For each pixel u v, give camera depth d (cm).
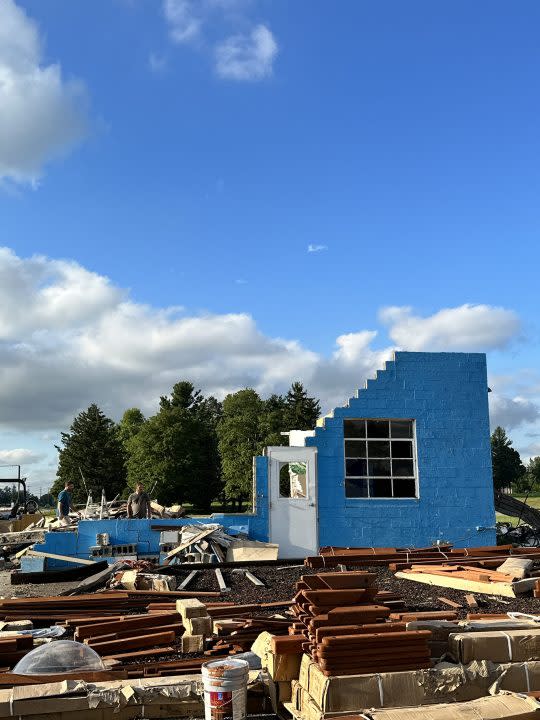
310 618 567
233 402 7694
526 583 1007
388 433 1698
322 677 502
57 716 521
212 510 7912
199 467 7612
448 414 1708
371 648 519
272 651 566
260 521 1606
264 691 564
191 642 696
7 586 1309
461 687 519
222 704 489
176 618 777
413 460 1691
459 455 1695
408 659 527
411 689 506
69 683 546
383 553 1355
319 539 1617
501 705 484
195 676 582
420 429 1694
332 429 1666
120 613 922
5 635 725
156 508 2083
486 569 1191
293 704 544
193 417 7819
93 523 1617
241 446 7375
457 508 1673
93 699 530
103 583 1227
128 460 7800
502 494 2205
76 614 905
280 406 7762
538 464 10431
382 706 496
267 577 1218
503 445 9931
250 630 717
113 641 699
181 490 7512
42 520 2311
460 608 917
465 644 558
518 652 562
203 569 1320
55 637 759
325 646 510
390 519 1644
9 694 527
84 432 8400
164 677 581
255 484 1622
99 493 8050
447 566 1209
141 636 714
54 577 1359
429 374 1717
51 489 8475
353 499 1641
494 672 530
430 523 1658
